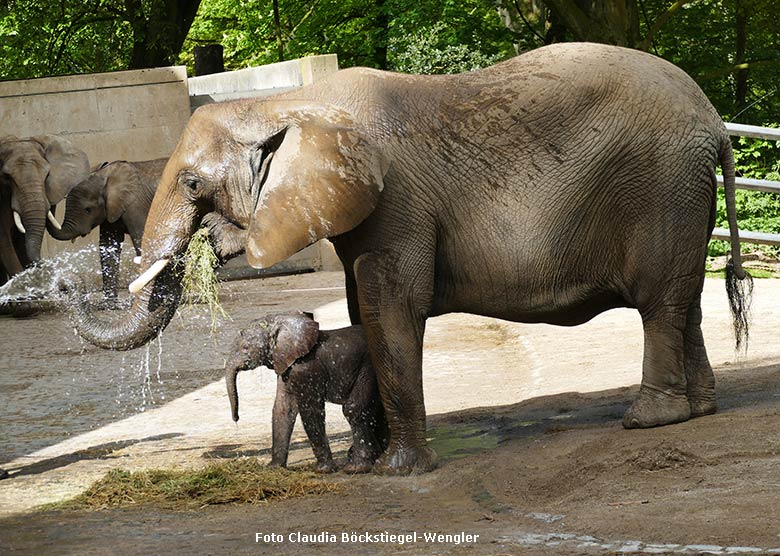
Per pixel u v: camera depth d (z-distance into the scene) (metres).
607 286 9.37
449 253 9.22
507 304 9.32
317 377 9.42
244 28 41.59
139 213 21.75
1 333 18.80
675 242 9.17
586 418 10.47
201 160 9.28
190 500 8.88
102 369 15.30
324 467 9.50
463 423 11.05
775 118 30.38
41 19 34.66
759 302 16.91
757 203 23.33
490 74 9.41
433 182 9.05
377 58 35.78
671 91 9.21
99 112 25.50
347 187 8.69
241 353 9.43
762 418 8.95
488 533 7.38
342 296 20.66
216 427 11.70
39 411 12.98
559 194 9.08
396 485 8.95
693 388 9.59
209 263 9.56
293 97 9.23
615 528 7.10
